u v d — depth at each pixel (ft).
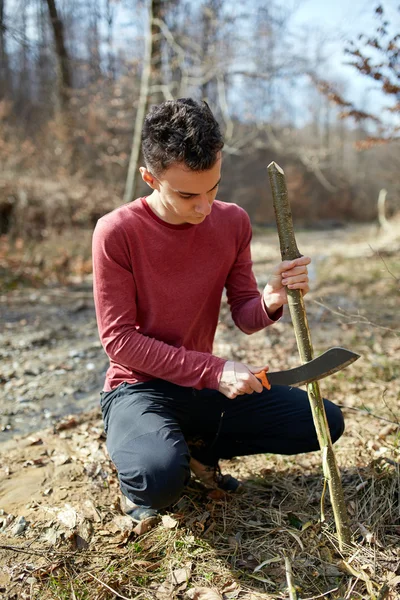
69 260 27.50
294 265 5.54
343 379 10.78
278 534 6.21
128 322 6.02
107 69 40.37
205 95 38.27
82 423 9.59
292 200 81.30
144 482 5.60
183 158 5.02
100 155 40.55
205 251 6.19
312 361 5.33
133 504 6.57
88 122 40.65
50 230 33.37
